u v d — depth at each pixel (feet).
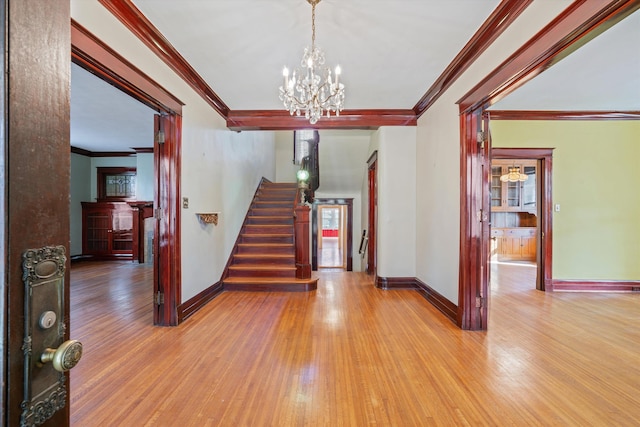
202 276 11.94
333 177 24.93
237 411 5.72
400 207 14.55
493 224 26.63
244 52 9.11
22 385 1.96
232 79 10.89
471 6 7.05
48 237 2.14
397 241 14.58
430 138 12.59
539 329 9.79
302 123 14.26
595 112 13.58
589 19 5.36
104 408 5.78
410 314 11.09
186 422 5.42
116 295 13.83
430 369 7.22
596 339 9.00
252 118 14.24
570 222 15.10
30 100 1.98
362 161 23.34
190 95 10.72
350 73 10.40
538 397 6.15
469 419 5.50
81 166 24.06
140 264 22.40
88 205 23.89
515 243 25.59
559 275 15.11
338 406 5.86
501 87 7.81
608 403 5.97
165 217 9.89
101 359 7.66
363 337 9.03
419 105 13.34
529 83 10.28
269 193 22.40
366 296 13.43
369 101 13.05
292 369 7.20
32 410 2.02
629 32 7.25
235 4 7.00
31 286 1.99
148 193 23.39
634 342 8.80
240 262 16.01
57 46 2.20
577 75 9.67
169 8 7.14
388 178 14.53
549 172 15.14
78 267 21.16
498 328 9.86
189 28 7.93
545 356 7.89
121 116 15.56
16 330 1.92
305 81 8.47
